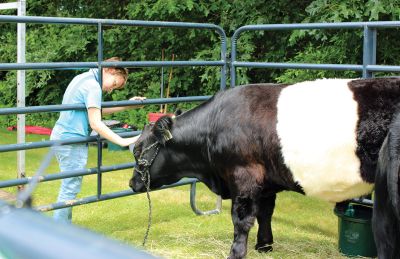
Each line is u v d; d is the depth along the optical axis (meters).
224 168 4.45
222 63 6.06
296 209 6.42
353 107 3.88
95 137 5.14
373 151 3.81
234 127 4.32
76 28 12.51
